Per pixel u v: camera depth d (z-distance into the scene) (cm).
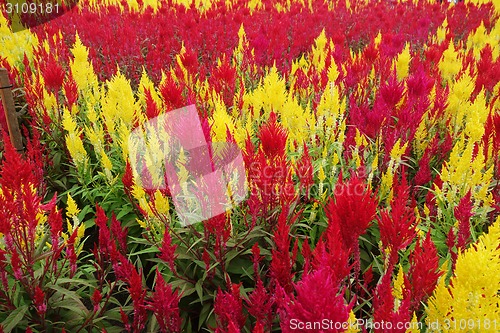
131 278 209
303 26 880
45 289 238
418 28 898
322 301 117
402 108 374
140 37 761
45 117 401
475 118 312
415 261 183
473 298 143
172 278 280
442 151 379
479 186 289
